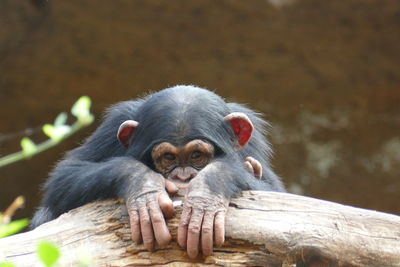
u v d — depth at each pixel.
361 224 5.26
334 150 19.30
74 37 17.30
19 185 18.44
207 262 5.13
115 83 17.80
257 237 5.13
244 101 18.44
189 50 17.75
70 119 17.72
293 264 5.11
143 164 5.88
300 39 17.78
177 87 6.84
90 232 5.32
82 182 6.43
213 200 5.26
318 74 18.36
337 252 5.14
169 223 5.24
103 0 17.00
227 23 17.52
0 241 5.24
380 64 18.28
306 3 17.36
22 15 17.05
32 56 17.30
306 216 5.27
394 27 17.75
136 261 5.18
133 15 17.23
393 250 5.21
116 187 5.76
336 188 19.31
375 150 19.31
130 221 5.27
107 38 17.39
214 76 18.09
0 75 17.34
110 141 7.67
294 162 19.22
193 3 17.33
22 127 17.73
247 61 18.02
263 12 17.38
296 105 18.86
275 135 18.95
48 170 18.45
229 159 6.26
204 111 6.44
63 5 16.97
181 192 5.59
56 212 6.83
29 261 5.11
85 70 17.58
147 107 6.66
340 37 17.78
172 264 5.16
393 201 19.33
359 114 19.08
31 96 17.64
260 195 5.44
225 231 5.16
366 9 17.50
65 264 5.12
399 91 18.72
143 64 17.75
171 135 6.20
